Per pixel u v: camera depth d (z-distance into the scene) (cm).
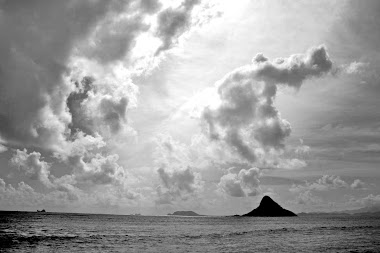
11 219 14938
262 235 8088
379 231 9538
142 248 5284
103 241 6269
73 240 6291
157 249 5178
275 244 5941
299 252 4866
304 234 8438
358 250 5097
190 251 4966
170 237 7444
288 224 15512
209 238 7219
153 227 12356
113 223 15150
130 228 11306
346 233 8756
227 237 7512
